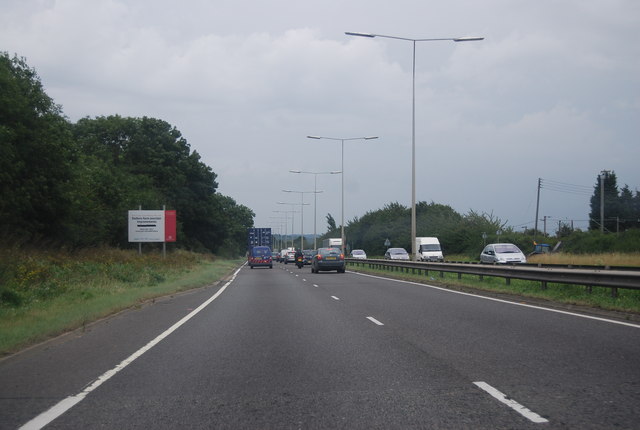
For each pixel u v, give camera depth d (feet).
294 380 25.99
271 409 21.50
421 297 66.54
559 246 193.47
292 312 53.72
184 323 46.65
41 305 52.95
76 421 20.21
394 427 19.24
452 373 26.78
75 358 31.78
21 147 107.65
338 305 59.26
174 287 81.92
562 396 22.48
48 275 70.90
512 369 27.30
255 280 113.91
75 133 232.73
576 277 58.08
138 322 47.55
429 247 189.16
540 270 64.85
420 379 25.75
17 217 104.37
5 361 30.81
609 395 22.49
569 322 42.78
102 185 170.81
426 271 106.83
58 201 116.57
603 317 45.44
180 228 237.86
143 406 22.04
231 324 45.68
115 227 169.17
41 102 116.37
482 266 80.79
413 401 22.20
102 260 100.94
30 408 21.80
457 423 19.51
